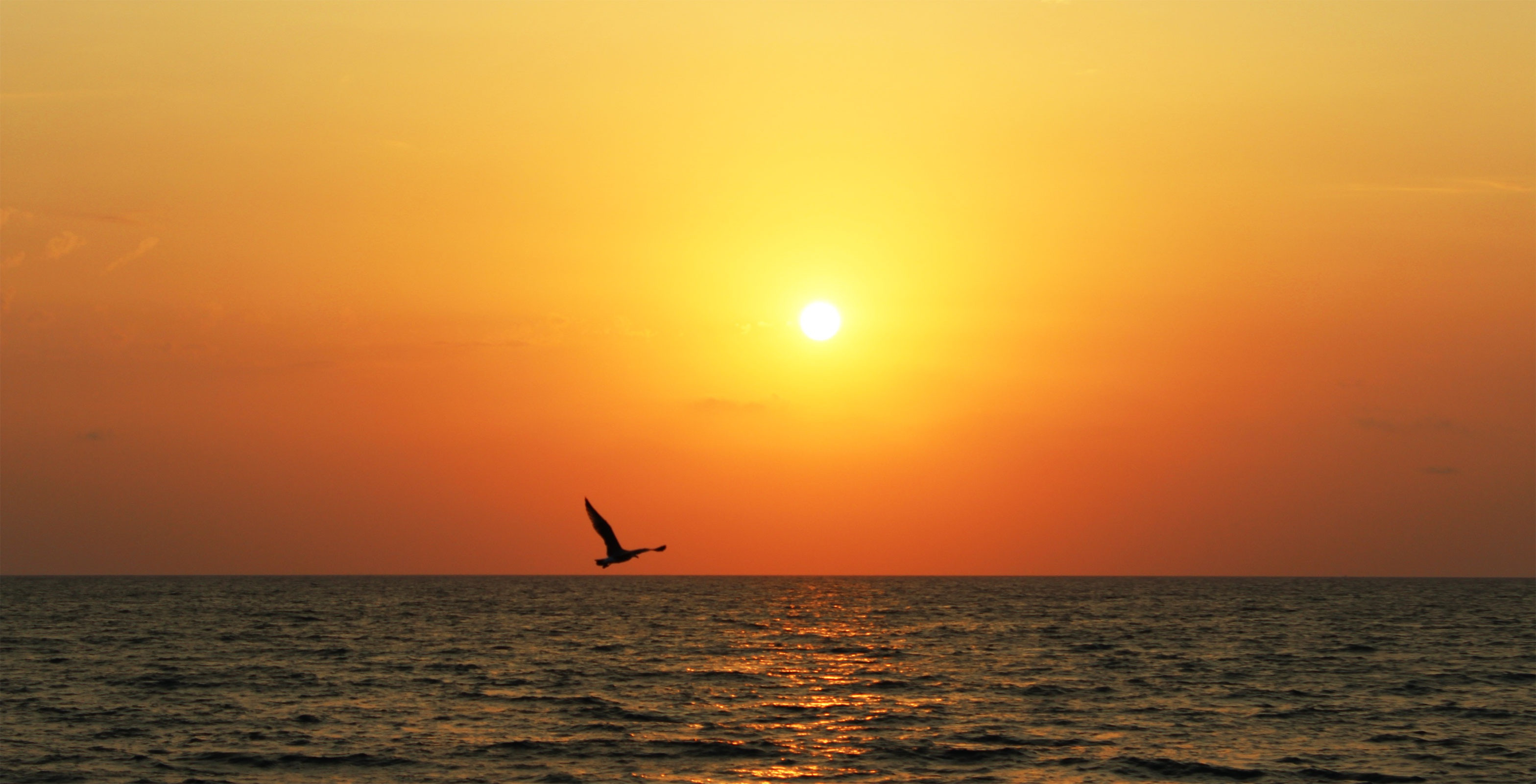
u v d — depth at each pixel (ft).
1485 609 516.32
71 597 624.18
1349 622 399.85
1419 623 394.73
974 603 582.35
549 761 138.31
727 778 130.72
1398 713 174.60
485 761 138.41
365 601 588.09
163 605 520.83
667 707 177.58
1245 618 421.59
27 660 244.42
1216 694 194.08
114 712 170.60
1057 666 237.25
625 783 128.36
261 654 261.44
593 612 471.21
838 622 400.06
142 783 127.13
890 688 201.36
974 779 130.93
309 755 141.18
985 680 212.23
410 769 134.31
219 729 156.97
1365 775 133.18
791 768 135.64
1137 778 131.75
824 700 185.47
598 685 204.03
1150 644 295.69
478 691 194.49
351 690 195.31
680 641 305.32
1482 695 193.98
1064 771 134.72
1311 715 171.94
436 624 376.89
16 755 140.05
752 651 272.92
